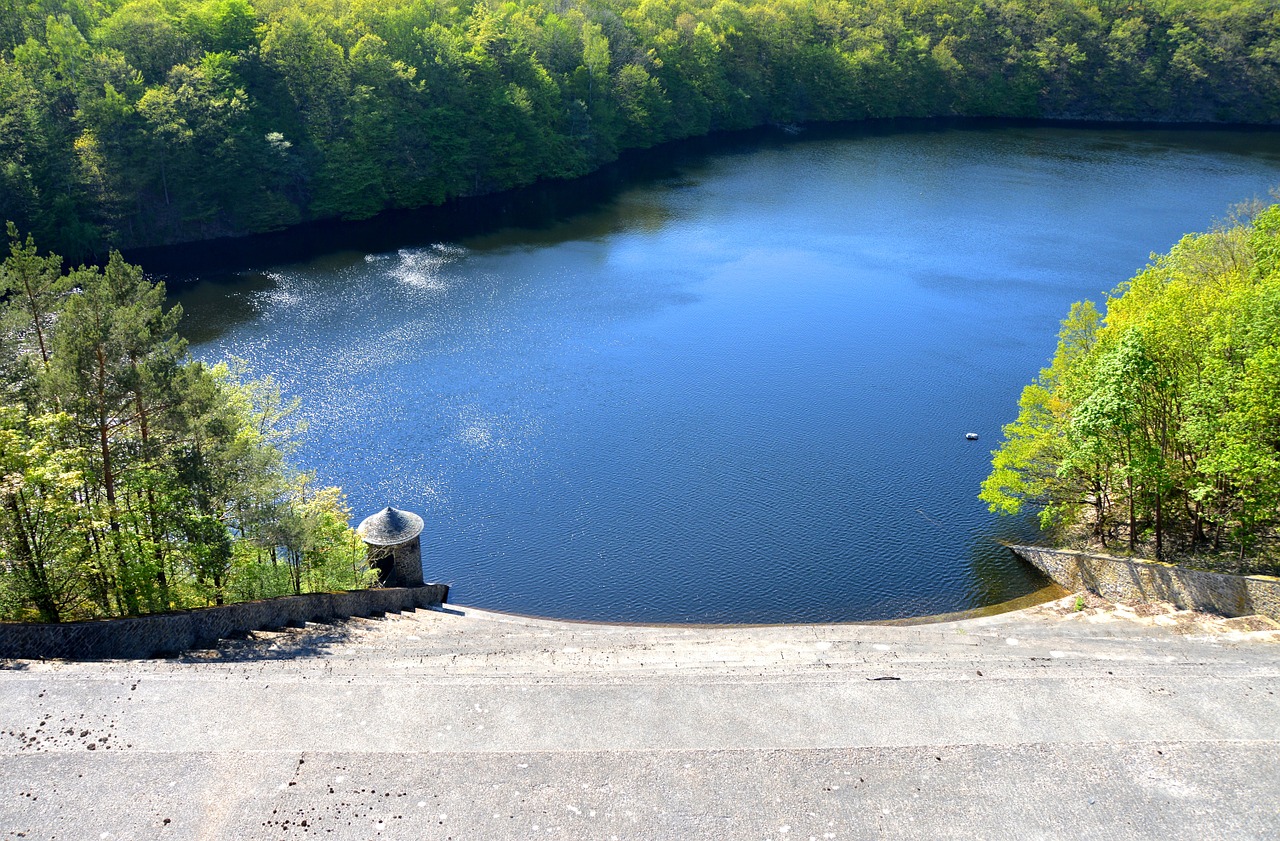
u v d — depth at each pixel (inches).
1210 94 6131.9
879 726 781.9
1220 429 1280.8
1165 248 3432.6
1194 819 674.2
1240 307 1382.9
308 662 918.4
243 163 3567.9
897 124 6127.0
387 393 2279.8
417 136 4084.6
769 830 663.8
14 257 1250.0
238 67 3713.1
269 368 2406.5
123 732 749.3
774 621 1489.9
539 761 726.5
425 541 1701.5
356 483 1876.2
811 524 1754.4
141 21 3567.9
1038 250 3435.0
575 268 3292.3
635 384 2353.6
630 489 1870.1
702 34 5684.1
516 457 1989.4
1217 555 1395.2
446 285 3102.9
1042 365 2477.9
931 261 3331.7
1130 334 1360.7
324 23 4069.9
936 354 2546.8
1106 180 4407.0
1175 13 6279.5
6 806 667.4
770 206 4092.0
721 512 1793.8
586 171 4724.4
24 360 1172.5
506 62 4488.2
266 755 725.3
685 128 5506.9
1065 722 792.3
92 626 957.2
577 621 1494.8
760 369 2448.3
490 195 4379.9
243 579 1278.3
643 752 737.6
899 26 6363.2
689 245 3558.1
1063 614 1360.7
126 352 1138.7
